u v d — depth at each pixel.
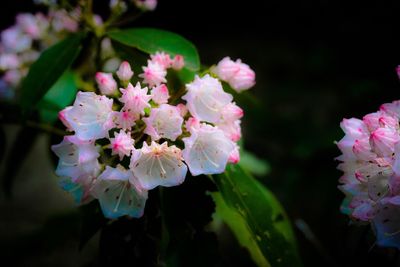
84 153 0.29
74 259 0.54
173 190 0.32
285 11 0.95
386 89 0.64
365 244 0.32
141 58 0.35
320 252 0.41
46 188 0.65
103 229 0.32
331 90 0.81
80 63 0.41
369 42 0.85
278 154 0.65
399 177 0.28
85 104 0.30
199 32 0.96
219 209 0.36
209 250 0.32
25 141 0.42
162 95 0.30
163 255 0.33
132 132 0.30
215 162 0.30
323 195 0.48
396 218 0.28
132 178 0.29
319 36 0.91
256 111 0.41
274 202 0.37
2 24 0.74
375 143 0.29
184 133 0.31
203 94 0.31
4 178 0.43
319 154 0.48
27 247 0.45
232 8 0.98
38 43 0.48
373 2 0.87
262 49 0.92
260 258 0.36
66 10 0.37
